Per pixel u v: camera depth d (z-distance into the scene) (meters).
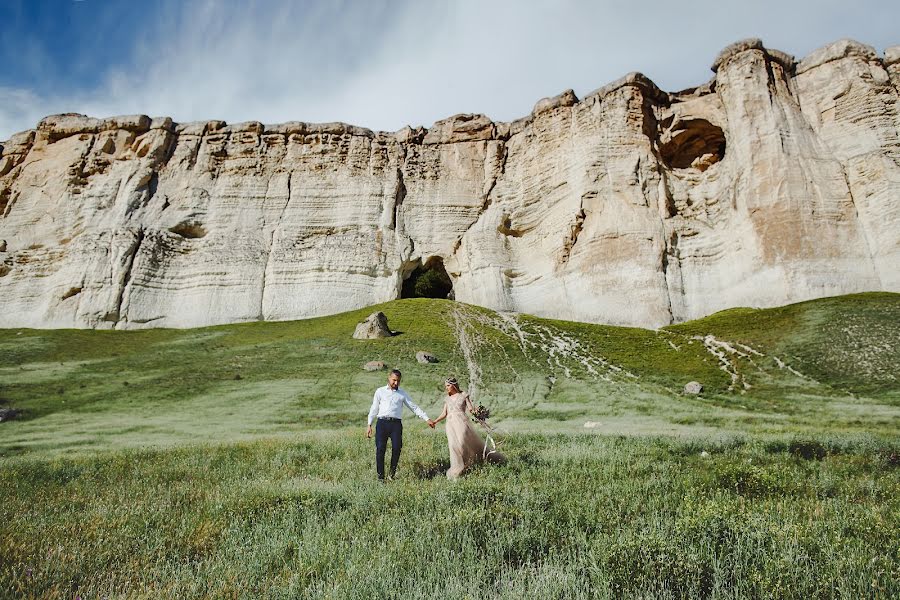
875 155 47.94
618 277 51.03
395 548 4.81
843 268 44.78
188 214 62.00
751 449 11.04
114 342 47.38
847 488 7.06
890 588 3.81
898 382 27.38
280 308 57.69
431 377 34.38
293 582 4.19
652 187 54.81
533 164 63.12
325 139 67.50
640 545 4.47
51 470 10.42
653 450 10.99
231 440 17.12
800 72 56.00
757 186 49.56
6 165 68.19
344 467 9.87
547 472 8.28
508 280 58.16
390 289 59.94
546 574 4.13
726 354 36.53
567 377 34.75
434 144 68.38
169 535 5.54
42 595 4.08
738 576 4.04
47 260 59.94
